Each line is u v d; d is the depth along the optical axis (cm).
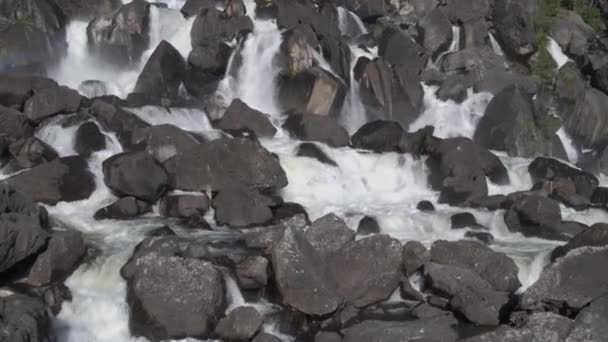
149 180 2180
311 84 2883
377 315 1720
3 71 2788
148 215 2175
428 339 1594
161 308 1662
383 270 1775
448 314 1697
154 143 2342
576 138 3253
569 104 3291
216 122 2750
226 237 1998
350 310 1720
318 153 2536
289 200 2345
